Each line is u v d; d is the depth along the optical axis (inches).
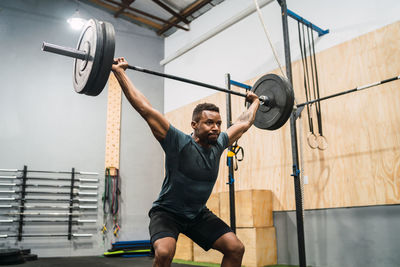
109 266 138.2
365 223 117.4
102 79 58.0
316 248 128.6
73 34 200.8
